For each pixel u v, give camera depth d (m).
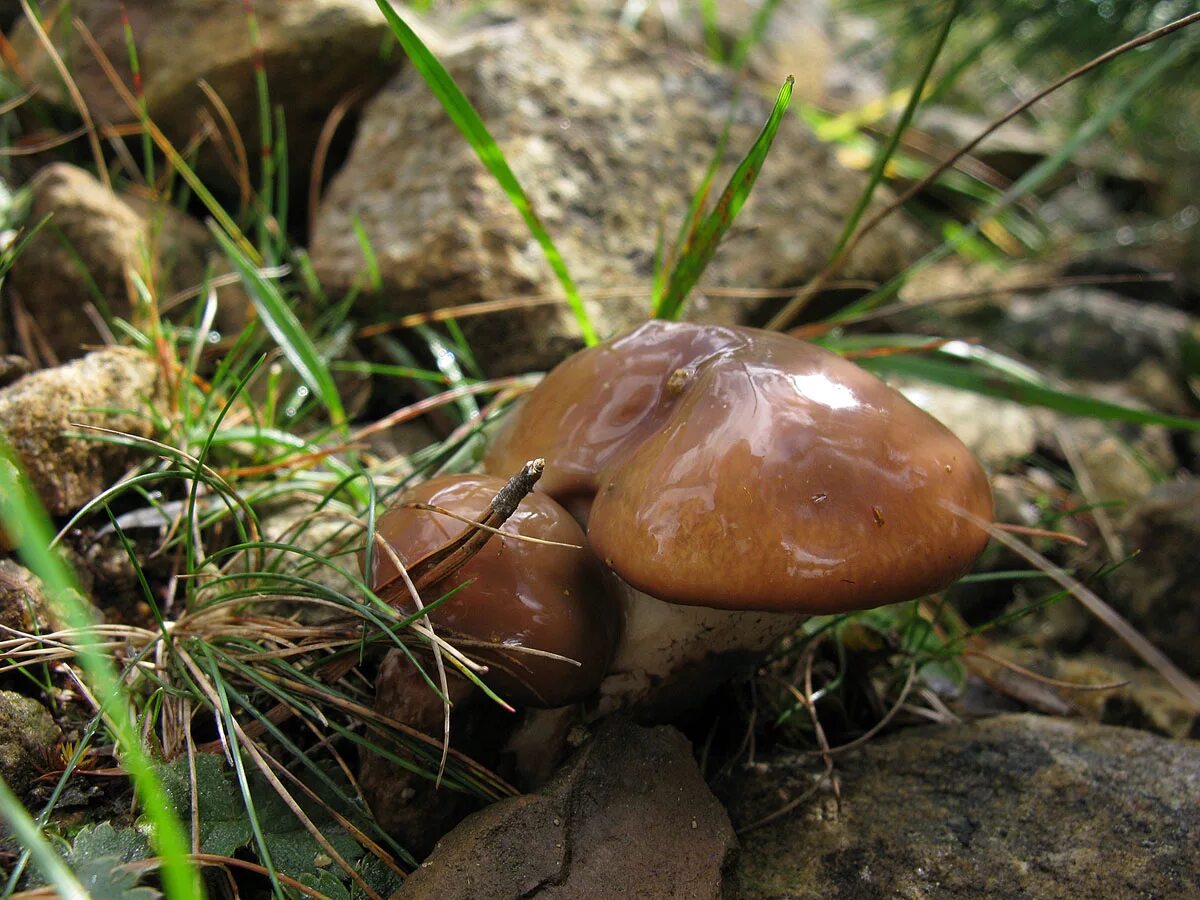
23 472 0.22
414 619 0.18
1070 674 0.27
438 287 0.31
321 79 0.34
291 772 0.20
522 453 0.20
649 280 0.33
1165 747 0.21
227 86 0.33
